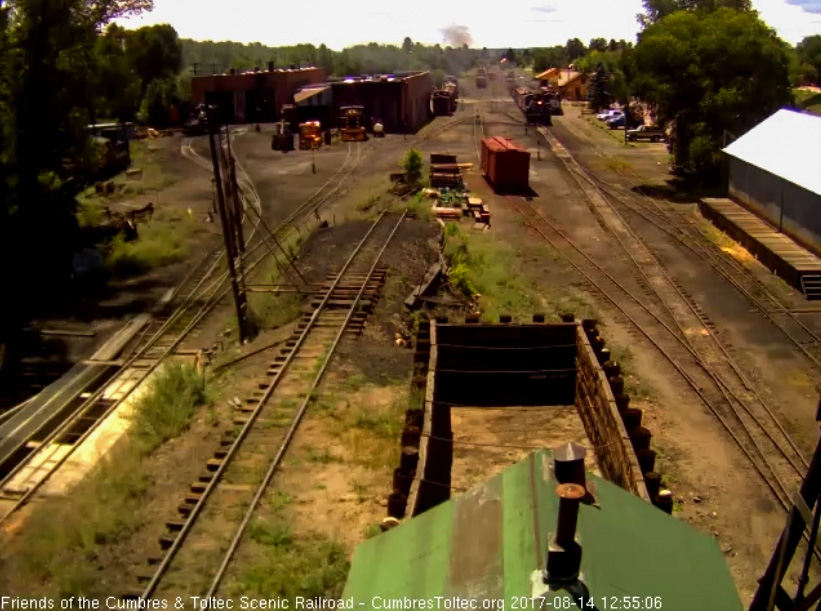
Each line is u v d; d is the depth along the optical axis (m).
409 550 6.47
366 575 6.49
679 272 26.47
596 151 54.06
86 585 10.84
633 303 23.64
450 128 67.69
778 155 30.44
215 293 24.83
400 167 46.62
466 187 39.41
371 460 14.08
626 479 11.39
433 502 12.66
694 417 16.73
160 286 26.08
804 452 15.32
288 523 12.09
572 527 5.25
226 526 12.06
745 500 13.74
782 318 22.31
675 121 43.03
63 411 17.53
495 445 15.67
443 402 16.91
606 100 80.50
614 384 14.26
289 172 45.81
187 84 81.31
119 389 18.41
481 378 17.83
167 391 16.86
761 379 18.52
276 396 16.47
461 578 5.75
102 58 31.39
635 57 42.34
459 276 24.47
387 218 30.95
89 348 21.23
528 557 5.54
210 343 21.03
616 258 28.20
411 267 24.72
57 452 15.62
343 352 18.67
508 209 35.69
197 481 13.23
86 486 13.58
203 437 15.16
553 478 6.37
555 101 79.06
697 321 22.09
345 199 37.41
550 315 22.44
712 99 39.47
